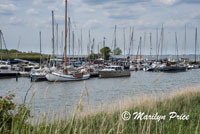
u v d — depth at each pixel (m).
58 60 65.50
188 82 42.06
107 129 7.19
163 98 15.14
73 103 19.53
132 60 89.69
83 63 71.88
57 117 7.21
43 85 36.38
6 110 5.66
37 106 15.47
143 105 12.20
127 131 7.43
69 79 43.06
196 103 13.72
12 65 65.88
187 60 104.38
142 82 41.12
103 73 50.34
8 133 5.10
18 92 26.19
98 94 27.08
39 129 5.60
